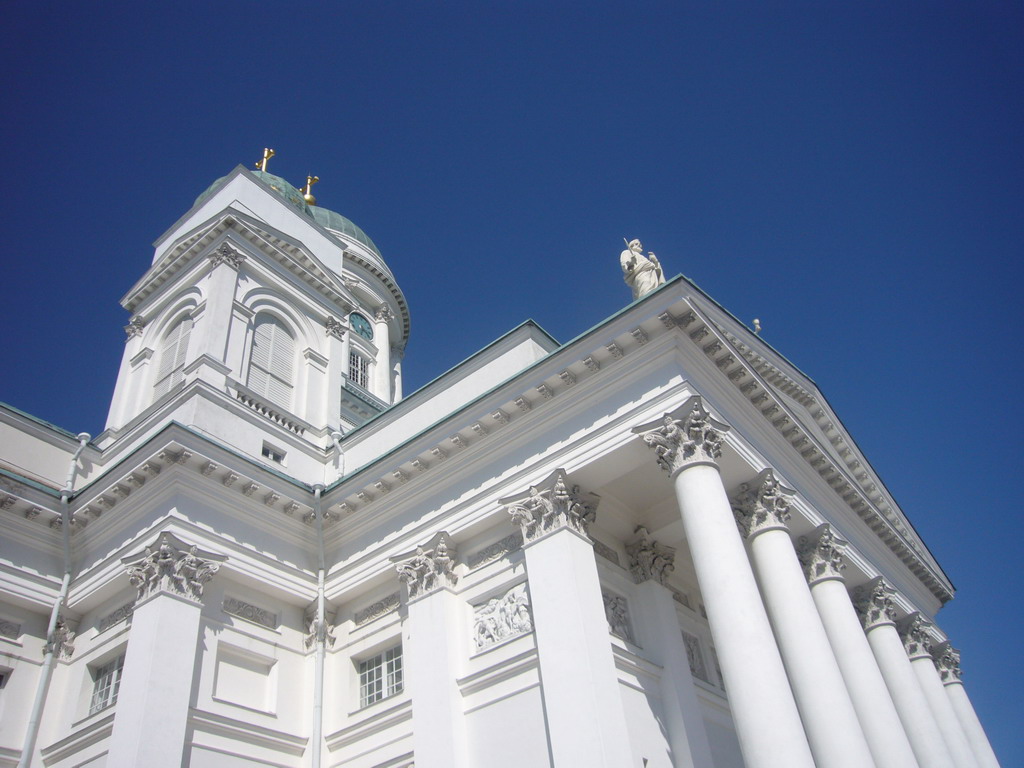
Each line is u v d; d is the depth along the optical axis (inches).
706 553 684.1
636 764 692.7
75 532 931.3
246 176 1337.4
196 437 878.4
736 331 1005.2
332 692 893.8
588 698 661.9
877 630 1061.8
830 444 1189.7
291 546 952.3
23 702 835.4
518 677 745.0
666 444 746.8
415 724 775.1
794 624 753.0
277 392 1145.4
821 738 689.6
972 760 1086.4
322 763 845.2
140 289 1275.8
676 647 829.8
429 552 860.0
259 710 834.8
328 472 1078.4
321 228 1437.0
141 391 1142.3
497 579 817.5
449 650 796.0
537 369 842.8
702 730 781.3
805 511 917.2
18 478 898.1
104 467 1059.3
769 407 888.9
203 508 871.1
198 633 808.3
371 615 912.9
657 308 783.1
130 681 750.5
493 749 728.3
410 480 922.7
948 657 1293.1
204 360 1035.3
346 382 1534.2
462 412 887.7
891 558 1210.0
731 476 833.5
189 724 759.1
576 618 707.4
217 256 1175.0
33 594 880.9
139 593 808.9
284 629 909.2
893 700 1011.9
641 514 916.0
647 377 792.3
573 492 794.8
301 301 1270.9
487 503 845.8
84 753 777.6
